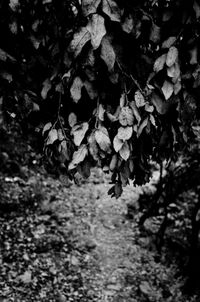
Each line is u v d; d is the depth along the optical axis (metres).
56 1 1.88
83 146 1.85
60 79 1.92
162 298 4.59
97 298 4.36
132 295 4.55
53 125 1.96
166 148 2.19
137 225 6.06
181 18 1.73
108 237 5.62
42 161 2.24
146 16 1.74
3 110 1.94
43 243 4.91
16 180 5.88
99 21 1.53
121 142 1.79
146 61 1.87
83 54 1.69
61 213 5.79
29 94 2.01
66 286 4.37
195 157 4.93
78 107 2.07
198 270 4.79
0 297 3.81
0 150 6.12
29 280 4.18
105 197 6.72
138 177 2.22
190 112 1.93
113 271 4.92
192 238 4.85
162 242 5.44
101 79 1.89
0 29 1.95
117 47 1.76
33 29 1.84
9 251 4.50
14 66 1.98
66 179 2.13
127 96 1.89
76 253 4.99
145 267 5.11
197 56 1.79
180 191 5.34
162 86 1.85
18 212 5.29
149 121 1.86
